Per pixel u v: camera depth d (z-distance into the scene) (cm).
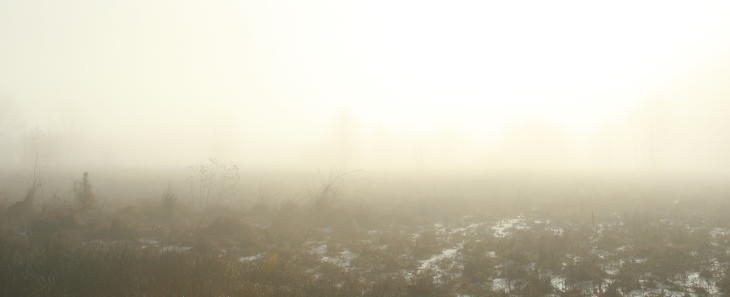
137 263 841
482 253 1118
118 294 687
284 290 757
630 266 944
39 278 707
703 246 1105
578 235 1288
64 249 912
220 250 1136
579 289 807
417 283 827
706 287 805
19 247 968
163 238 1230
